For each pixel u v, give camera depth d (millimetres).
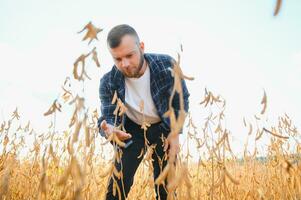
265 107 1243
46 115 1350
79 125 1096
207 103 1761
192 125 2127
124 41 2459
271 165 3029
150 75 2869
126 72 2643
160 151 2947
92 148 1646
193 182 2814
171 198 1555
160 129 2977
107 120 2932
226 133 1682
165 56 2951
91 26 1101
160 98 2900
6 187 1479
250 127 1753
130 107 2949
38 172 2721
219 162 1778
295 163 2562
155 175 2953
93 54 1132
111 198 2658
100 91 3029
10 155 2686
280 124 2783
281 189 2699
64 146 2164
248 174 3047
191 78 1111
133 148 2912
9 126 2527
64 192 1453
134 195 3209
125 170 2783
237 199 2826
